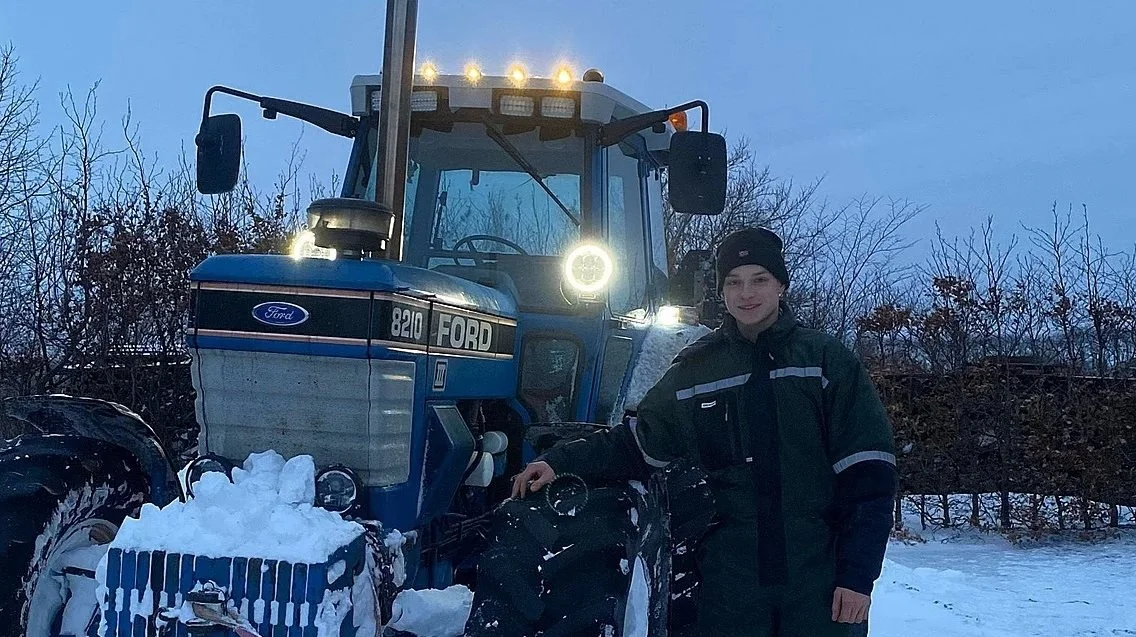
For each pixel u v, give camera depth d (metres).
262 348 2.62
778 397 2.60
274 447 2.64
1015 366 8.64
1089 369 9.20
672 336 3.88
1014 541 8.00
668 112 3.75
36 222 8.04
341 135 4.12
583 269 3.49
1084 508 8.33
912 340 9.26
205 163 3.76
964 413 8.60
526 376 3.52
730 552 2.63
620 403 3.68
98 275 6.96
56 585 2.77
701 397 2.70
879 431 2.53
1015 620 5.51
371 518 2.62
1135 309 9.12
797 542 2.56
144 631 2.29
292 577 2.25
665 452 2.78
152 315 7.07
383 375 2.60
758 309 2.66
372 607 2.42
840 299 13.87
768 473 2.58
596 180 3.81
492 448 3.22
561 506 2.47
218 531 2.33
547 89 3.77
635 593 2.57
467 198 3.91
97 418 2.92
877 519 2.46
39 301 7.18
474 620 2.32
